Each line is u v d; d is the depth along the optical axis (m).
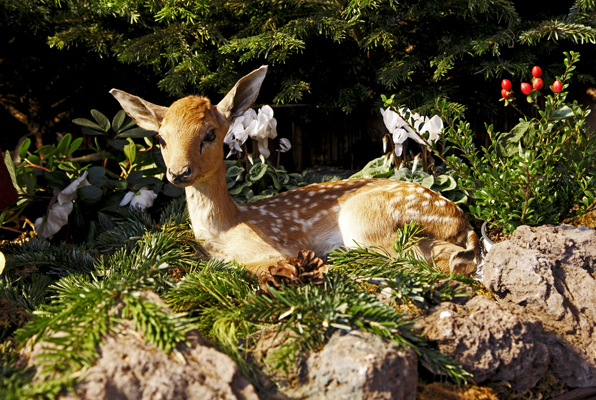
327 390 1.47
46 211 3.22
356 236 2.50
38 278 2.27
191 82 3.67
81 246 2.75
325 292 1.79
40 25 3.88
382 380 1.42
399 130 3.12
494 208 2.56
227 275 2.09
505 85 2.70
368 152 4.70
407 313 1.74
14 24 3.94
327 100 4.04
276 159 4.74
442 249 2.43
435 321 1.73
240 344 1.73
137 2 3.37
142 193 3.25
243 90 2.42
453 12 3.61
